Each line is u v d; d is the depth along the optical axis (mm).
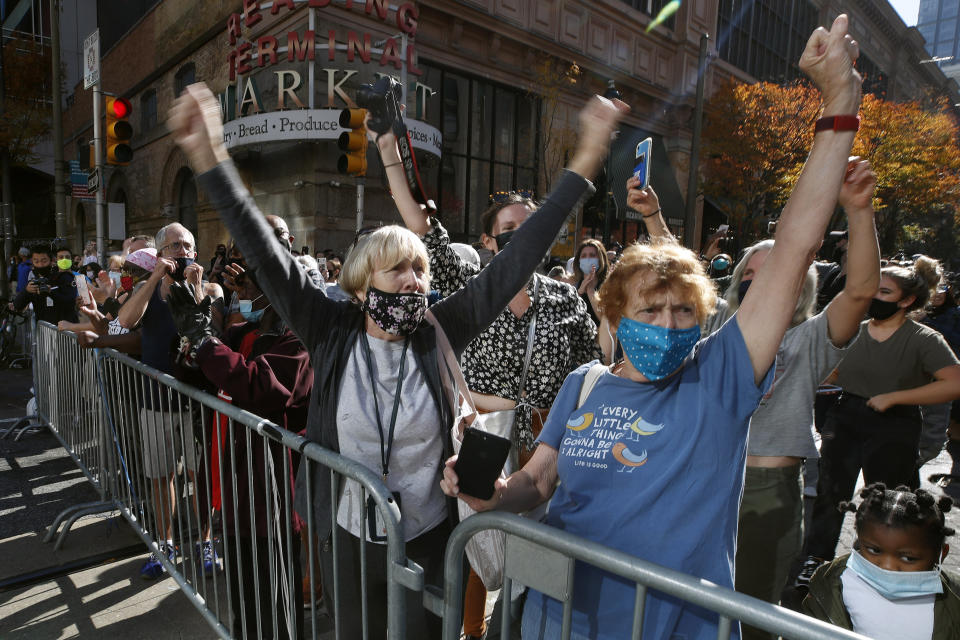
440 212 14484
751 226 19531
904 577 1500
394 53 11984
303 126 11094
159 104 17375
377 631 1656
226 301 3594
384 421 1610
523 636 1383
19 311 6727
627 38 18109
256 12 12180
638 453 1199
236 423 2137
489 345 2371
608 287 1286
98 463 3455
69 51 25719
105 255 6238
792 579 2984
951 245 33594
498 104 15508
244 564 2184
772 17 25406
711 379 1184
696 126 14234
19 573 2900
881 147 20516
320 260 10578
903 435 2666
